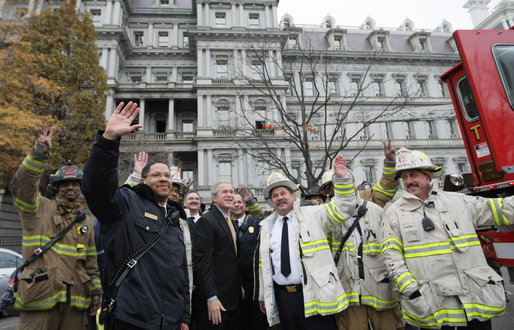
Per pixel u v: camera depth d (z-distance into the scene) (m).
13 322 7.33
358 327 3.42
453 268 2.77
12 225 19.17
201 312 3.81
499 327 5.07
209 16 29.56
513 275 4.02
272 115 26.27
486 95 4.35
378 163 29.47
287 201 3.62
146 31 32.47
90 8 28.91
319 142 27.53
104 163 2.36
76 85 18.22
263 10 30.47
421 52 34.62
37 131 14.39
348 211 3.28
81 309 3.53
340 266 3.70
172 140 26.38
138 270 2.58
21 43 14.53
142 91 27.78
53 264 3.33
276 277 3.47
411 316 2.80
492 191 4.59
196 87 27.17
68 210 3.71
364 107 30.77
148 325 2.45
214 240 3.99
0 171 15.16
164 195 3.07
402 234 3.03
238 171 25.44
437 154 31.19
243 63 27.58
